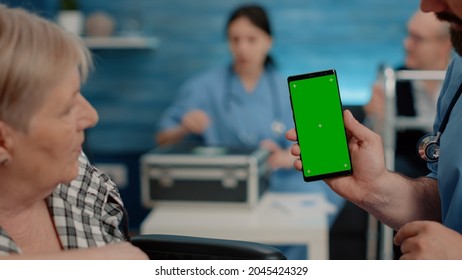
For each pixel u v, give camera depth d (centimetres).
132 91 539
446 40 377
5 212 136
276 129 423
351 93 527
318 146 166
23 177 129
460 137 156
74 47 128
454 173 155
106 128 543
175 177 321
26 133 124
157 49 532
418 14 384
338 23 520
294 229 291
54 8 527
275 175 387
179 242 161
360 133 165
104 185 160
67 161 131
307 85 166
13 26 122
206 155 322
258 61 419
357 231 345
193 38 529
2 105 121
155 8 529
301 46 525
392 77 303
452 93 170
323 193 386
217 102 429
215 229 293
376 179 167
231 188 317
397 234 141
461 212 153
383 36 520
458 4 138
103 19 518
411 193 170
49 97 124
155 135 540
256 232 292
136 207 545
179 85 535
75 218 147
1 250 127
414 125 323
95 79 538
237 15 415
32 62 121
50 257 125
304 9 520
